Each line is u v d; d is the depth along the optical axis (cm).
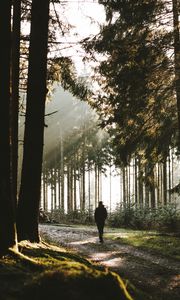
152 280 1034
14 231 729
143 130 1967
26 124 1121
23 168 1114
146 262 1305
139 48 1806
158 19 1823
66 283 458
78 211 4309
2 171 724
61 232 2455
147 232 2561
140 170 2170
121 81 1830
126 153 2000
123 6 1766
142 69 1825
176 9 1789
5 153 727
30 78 1117
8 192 727
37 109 1113
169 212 2662
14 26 1257
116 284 479
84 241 1914
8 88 734
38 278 480
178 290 939
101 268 870
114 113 1922
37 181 1112
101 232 1909
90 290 461
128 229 3031
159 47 1798
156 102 1872
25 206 1092
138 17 1794
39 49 1117
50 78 1528
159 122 1955
